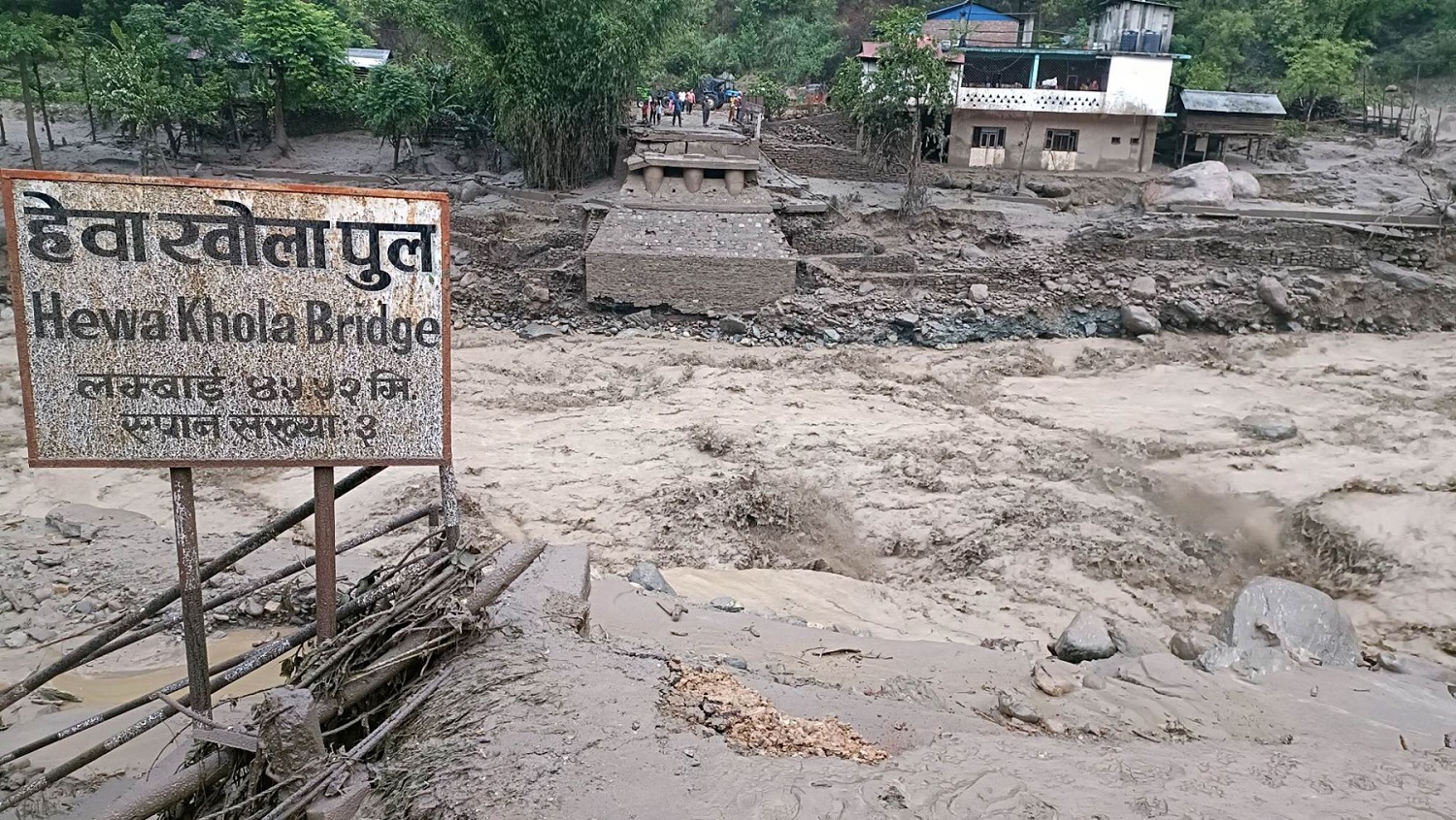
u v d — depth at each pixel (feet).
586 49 100.37
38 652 28.99
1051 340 87.15
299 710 17.16
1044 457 57.72
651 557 43.88
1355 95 144.15
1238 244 97.30
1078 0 163.94
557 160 104.17
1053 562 46.01
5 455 52.21
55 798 21.31
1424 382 75.61
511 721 18.39
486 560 22.18
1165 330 89.66
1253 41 154.71
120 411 17.16
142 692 27.07
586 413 63.26
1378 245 99.45
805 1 167.32
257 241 16.99
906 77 107.45
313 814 16.43
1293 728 24.53
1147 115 119.75
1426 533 48.34
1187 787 18.81
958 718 22.47
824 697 22.35
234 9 120.98
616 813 15.93
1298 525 50.34
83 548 35.45
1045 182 115.34
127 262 16.58
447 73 116.06
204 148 112.16
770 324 84.07
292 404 17.90
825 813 16.35
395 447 18.66
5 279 78.43
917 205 102.99
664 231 88.84
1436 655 39.96
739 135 104.58
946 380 74.43
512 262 91.40
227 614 30.68
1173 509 52.70
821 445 57.41
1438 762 21.52
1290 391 73.31
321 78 114.01
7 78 106.22
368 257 17.52
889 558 46.32
